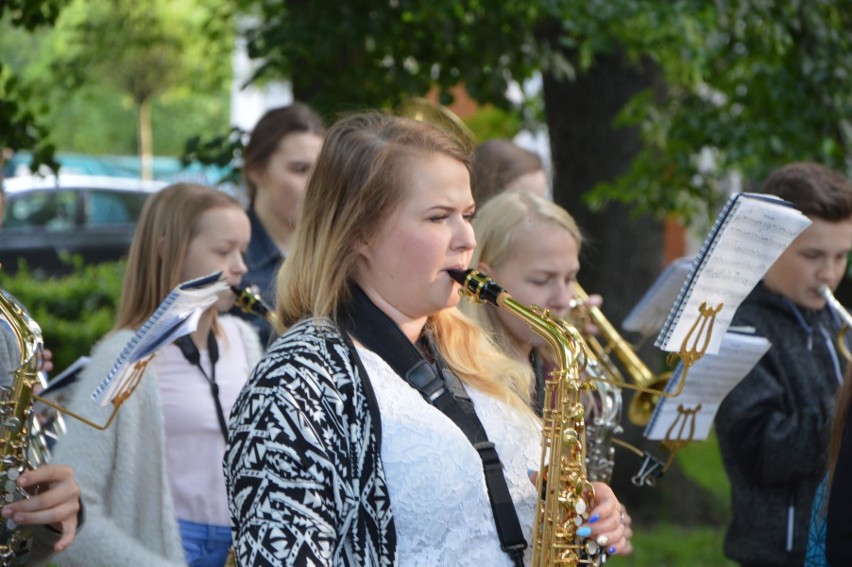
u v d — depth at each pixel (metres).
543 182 5.20
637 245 8.59
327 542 2.40
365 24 7.29
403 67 7.55
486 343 2.98
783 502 4.21
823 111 7.91
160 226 4.10
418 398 2.63
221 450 3.99
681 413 3.60
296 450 2.43
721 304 2.83
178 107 31.56
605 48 7.40
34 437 3.46
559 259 3.83
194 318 3.03
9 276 14.18
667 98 8.65
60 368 11.27
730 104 8.37
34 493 3.12
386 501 2.51
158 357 3.96
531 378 3.14
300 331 2.63
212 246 4.10
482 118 10.77
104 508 3.74
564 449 2.80
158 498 3.79
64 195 16.66
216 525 3.94
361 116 2.81
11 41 26.42
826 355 4.39
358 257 2.73
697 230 9.72
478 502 2.60
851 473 3.14
